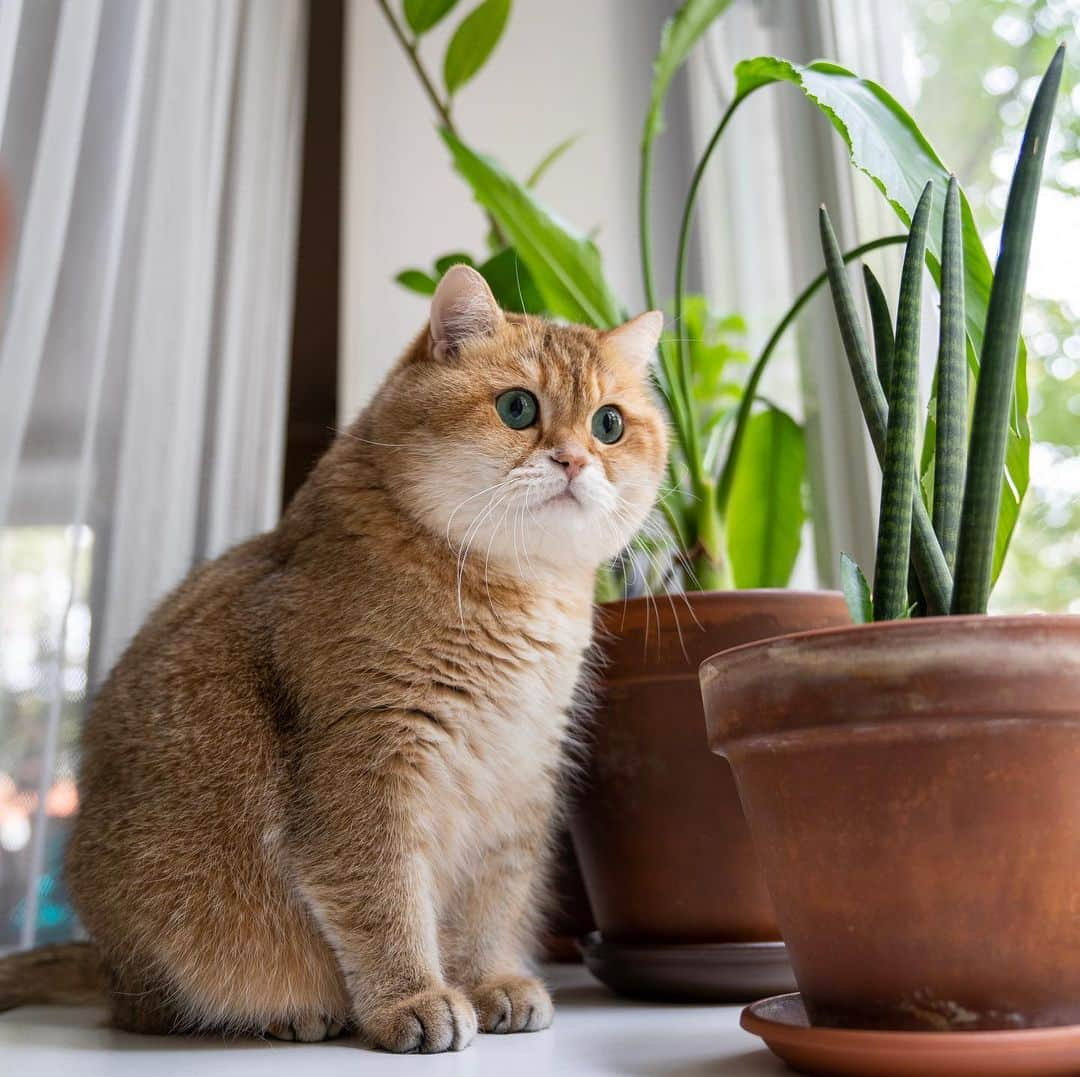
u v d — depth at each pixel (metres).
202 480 1.67
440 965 1.02
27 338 1.16
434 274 1.74
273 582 1.06
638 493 1.16
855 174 1.50
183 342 1.51
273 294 1.90
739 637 1.09
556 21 2.23
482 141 2.17
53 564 1.33
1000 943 0.64
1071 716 0.64
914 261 0.77
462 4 2.28
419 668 0.97
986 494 0.70
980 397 0.71
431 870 1.01
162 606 1.18
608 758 1.12
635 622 1.12
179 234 1.51
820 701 0.67
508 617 1.02
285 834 0.96
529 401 1.10
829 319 1.56
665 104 2.18
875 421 0.81
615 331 1.20
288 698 0.98
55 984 1.18
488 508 1.03
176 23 1.53
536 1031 0.94
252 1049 0.91
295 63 2.06
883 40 1.54
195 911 0.96
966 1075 0.62
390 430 1.08
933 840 0.65
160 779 0.99
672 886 1.09
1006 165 1.33
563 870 1.43
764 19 1.84
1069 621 0.65
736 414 1.42
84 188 1.36
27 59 1.21
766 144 1.96
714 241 2.03
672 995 1.08
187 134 1.52
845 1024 0.69
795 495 1.47
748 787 0.75
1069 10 1.26
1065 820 0.64
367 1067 0.79
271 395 1.86
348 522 1.04
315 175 2.18
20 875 1.32
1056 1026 0.64
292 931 0.97
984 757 0.64
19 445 1.20
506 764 1.03
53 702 1.32
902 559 0.74
